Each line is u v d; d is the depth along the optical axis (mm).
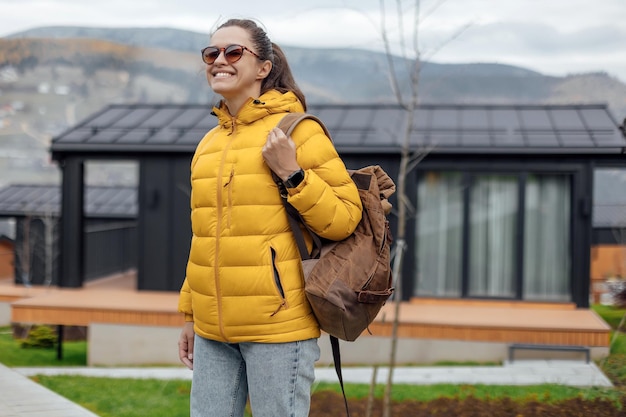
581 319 9414
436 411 6434
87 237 12617
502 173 10234
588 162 10031
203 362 2480
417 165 10297
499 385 7457
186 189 10906
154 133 11273
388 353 9312
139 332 9805
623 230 17562
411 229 10398
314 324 2365
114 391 7191
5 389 5676
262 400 2328
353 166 10383
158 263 11047
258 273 2268
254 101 2334
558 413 6086
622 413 5973
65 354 11141
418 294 10539
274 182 2287
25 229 14828
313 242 2367
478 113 11453
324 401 6898
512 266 10375
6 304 13477
